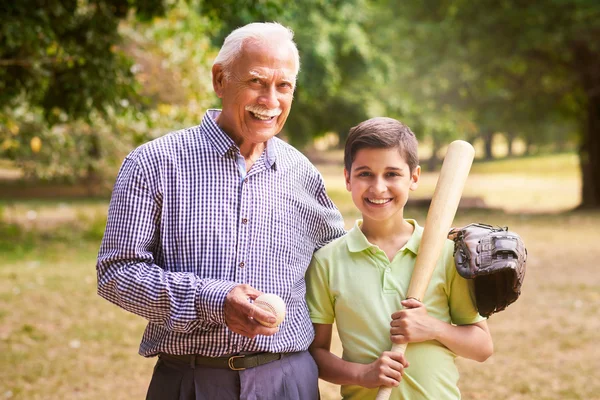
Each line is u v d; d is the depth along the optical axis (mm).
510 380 5406
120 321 7043
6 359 5789
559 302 7730
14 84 7879
